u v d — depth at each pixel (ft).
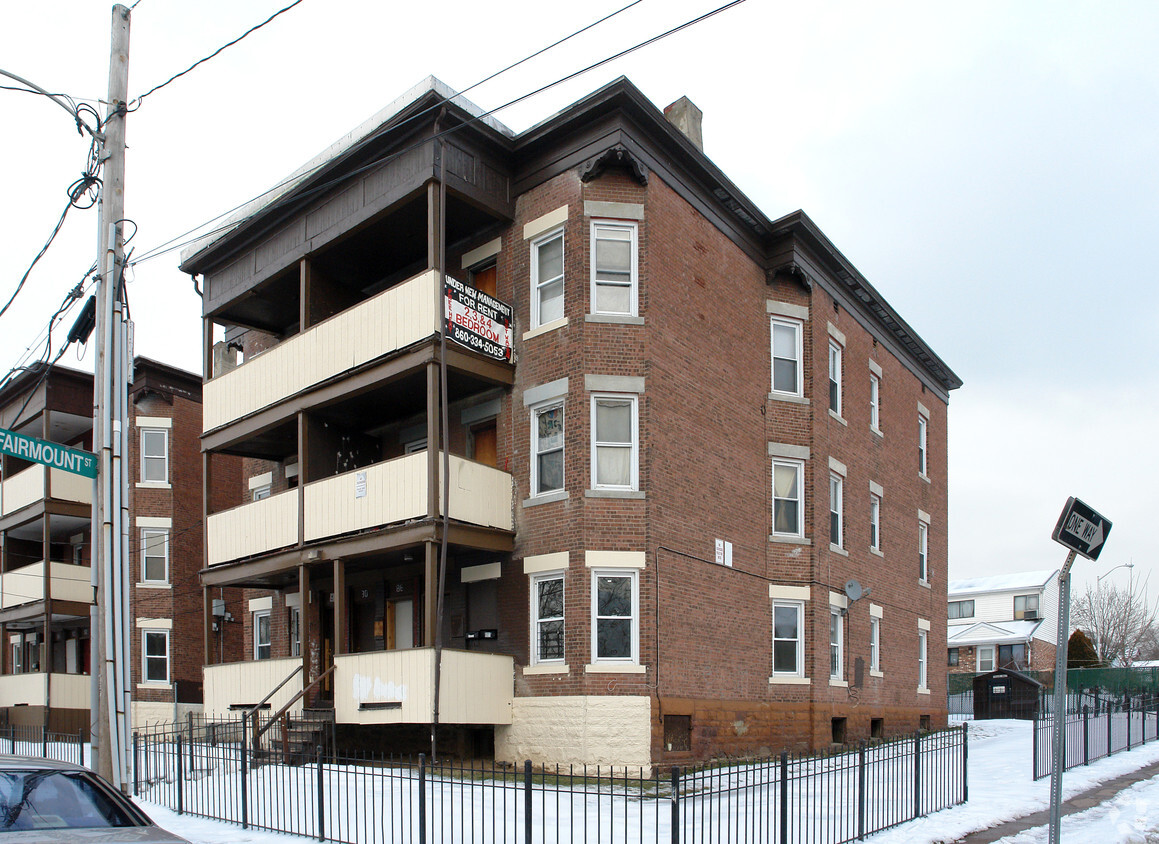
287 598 75.66
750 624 62.59
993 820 39.55
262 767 49.60
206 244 73.51
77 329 51.31
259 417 65.82
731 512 62.39
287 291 71.10
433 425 53.88
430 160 56.65
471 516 55.06
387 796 43.39
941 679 91.25
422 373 56.08
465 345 56.08
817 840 34.14
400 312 56.80
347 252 65.00
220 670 65.31
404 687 51.96
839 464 73.20
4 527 98.84
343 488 58.49
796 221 68.13
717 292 63.87
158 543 92.73
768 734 61.62
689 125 66.59
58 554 108.27
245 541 65.41
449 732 56.49
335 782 46.80
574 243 57.21
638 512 54.54
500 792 44.73
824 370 72.13
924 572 91.30
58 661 105.50
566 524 54.80
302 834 36.32
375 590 66.39
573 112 57.16
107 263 39.09
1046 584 195.93
